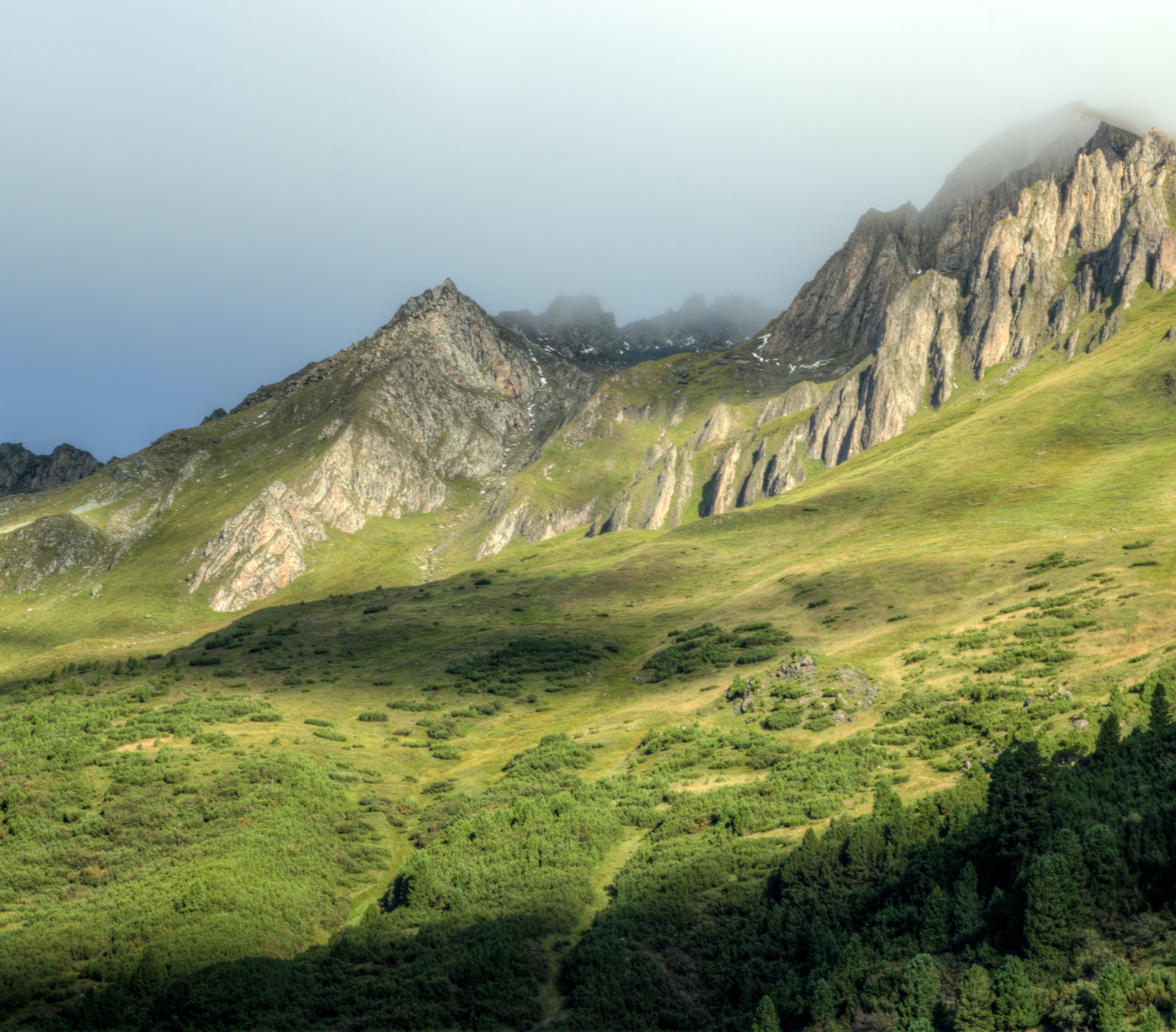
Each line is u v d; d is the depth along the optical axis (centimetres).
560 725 10919
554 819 7431
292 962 5628
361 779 9362
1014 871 4481
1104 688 7300
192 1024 4903
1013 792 4881
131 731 10419
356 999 5141
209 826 7862
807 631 12312
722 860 6003
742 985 4644
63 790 8656
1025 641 9050
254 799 8325
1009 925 4100
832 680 9288
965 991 3741
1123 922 3894
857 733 8081
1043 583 11200
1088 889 4000
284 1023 4888
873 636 11225
